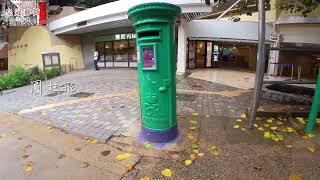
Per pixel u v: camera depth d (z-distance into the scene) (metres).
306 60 13.08
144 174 2.81
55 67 14.94
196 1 10.05
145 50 3.30
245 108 5.30
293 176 2.65
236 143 3.50
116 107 5.64
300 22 11.49
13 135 4.30
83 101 6.54
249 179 2.64
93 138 3.89
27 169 3.03
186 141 3.59
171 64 3.38
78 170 2.96
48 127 4.57
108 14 13.67
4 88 10.60
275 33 12.17
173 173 2.80
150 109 3.47
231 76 11.76
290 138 3.63
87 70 18.05
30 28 20.77
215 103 5.82
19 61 22.70
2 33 25.00
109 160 3.16
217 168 2.87
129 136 3.86
